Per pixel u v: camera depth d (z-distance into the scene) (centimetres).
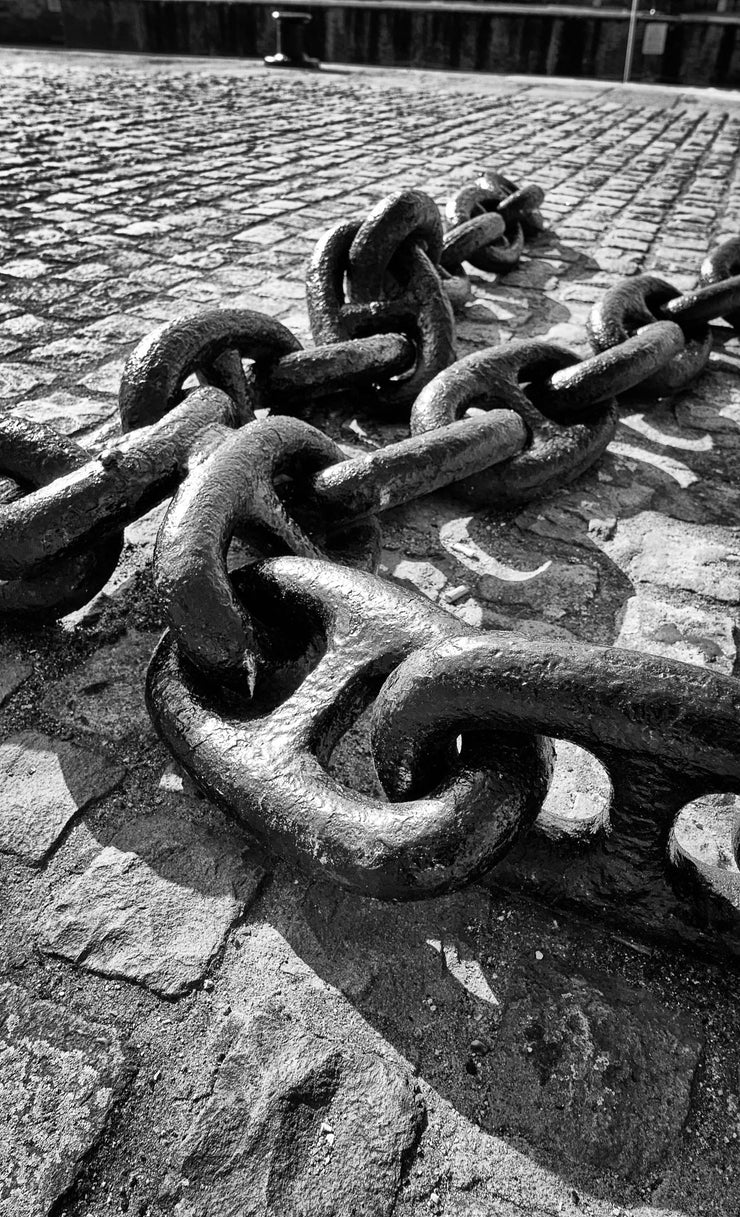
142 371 263
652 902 165
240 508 203
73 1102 145
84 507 208
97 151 762
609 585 272
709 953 166
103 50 1875
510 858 175
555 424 313
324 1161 140
